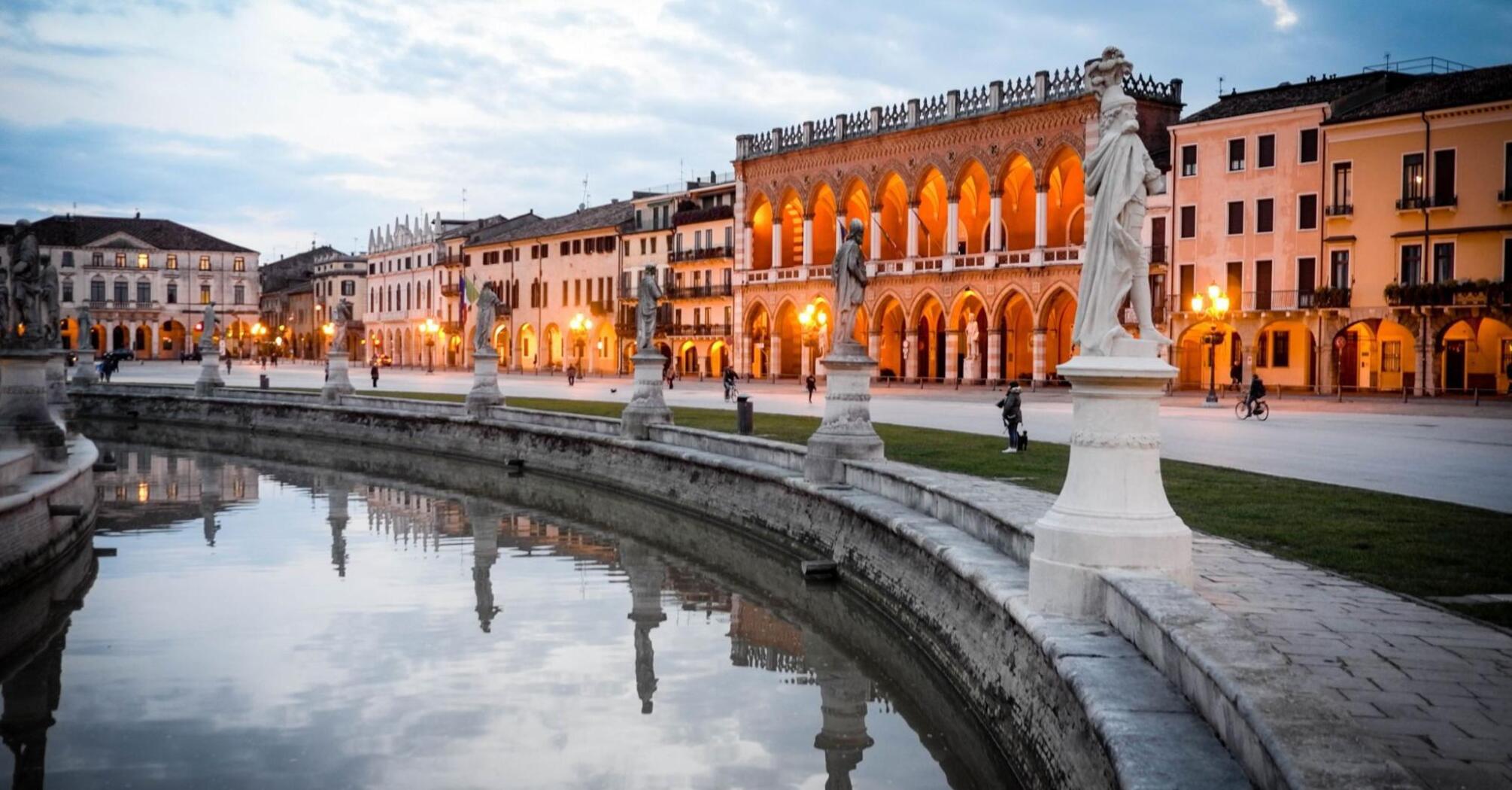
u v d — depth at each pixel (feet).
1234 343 215.92
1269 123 207.82
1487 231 183.32
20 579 69.77
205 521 104.06
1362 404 164.55
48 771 42.86
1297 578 39.73
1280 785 19.84
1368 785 18.38
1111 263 36.73
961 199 261.85
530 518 106.52
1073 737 30.99
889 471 69.87
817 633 64.39
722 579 78.95
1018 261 238.68
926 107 259.39
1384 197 195.42
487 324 151.33
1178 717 26.53
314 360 544.21
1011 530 47.88
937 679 50.75
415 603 70.64
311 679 54.29
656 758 44.04
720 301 319.88
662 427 112.47
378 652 59.36
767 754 44.70
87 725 47.88
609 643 61.46
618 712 49.73
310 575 79.46
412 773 42.63
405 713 49.57
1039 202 234.99
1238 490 63.26
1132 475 36.22
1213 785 22.59
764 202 301.22
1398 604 35.81
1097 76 38.17
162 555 86.63
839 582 69.56
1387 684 27.43
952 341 254.68
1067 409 156.15
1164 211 222.07
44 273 90.22
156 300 520.83
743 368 305.94
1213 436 104.68
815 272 282.36
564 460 127.54
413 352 470.39
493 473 137.90
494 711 49.88
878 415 144.05
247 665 56.65
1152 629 30.60
